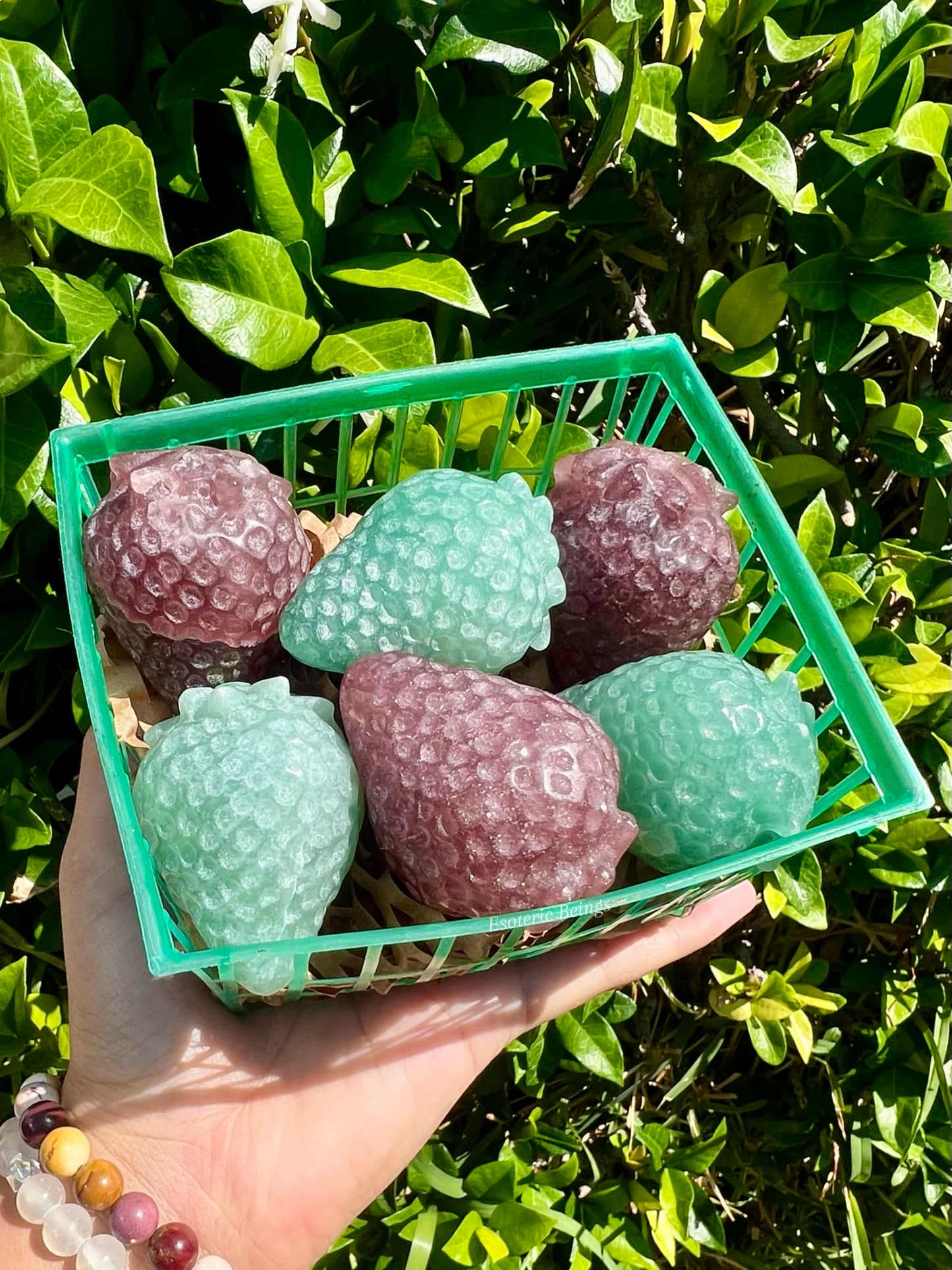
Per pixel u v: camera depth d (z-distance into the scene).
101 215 0.17
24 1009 0.22
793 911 0.23
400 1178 0.26
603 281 0.26
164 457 0.18
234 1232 0.19
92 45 0.20
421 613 0.17
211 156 0.22
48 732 0.23
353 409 0.20
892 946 0.30
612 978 0.21
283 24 0.18
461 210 0.23
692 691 0.17
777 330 0.26
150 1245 0.18
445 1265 0.26
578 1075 0.30
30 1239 0.18
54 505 0.19
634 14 0.18
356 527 0.18
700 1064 0.29
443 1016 0.20
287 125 0.19
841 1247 0.31
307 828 0.15
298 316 0.19
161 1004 0.19
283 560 0.18
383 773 0.16
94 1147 0.19
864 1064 0.30
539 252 0.26
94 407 0.20
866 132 0.22
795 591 0.19
